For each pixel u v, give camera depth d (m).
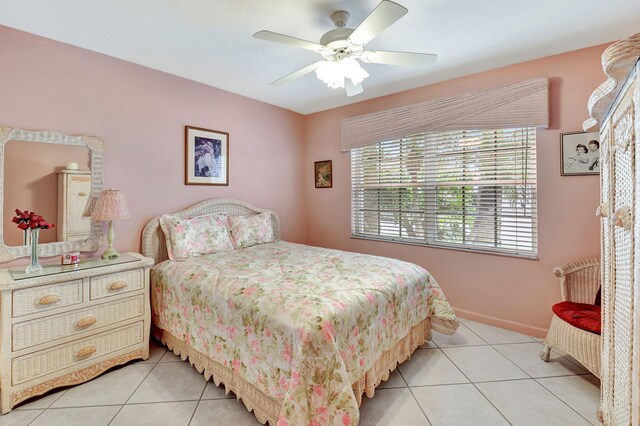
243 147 3.50
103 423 1.63
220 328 1.83
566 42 2.25
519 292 2.70
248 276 2.03
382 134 3.41
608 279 1.18
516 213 2.71
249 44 2.29
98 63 2.41
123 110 2.55
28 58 2.09
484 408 1.74
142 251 2.66
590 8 1.84
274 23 2.00
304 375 1.34
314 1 1.77
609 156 1.13
